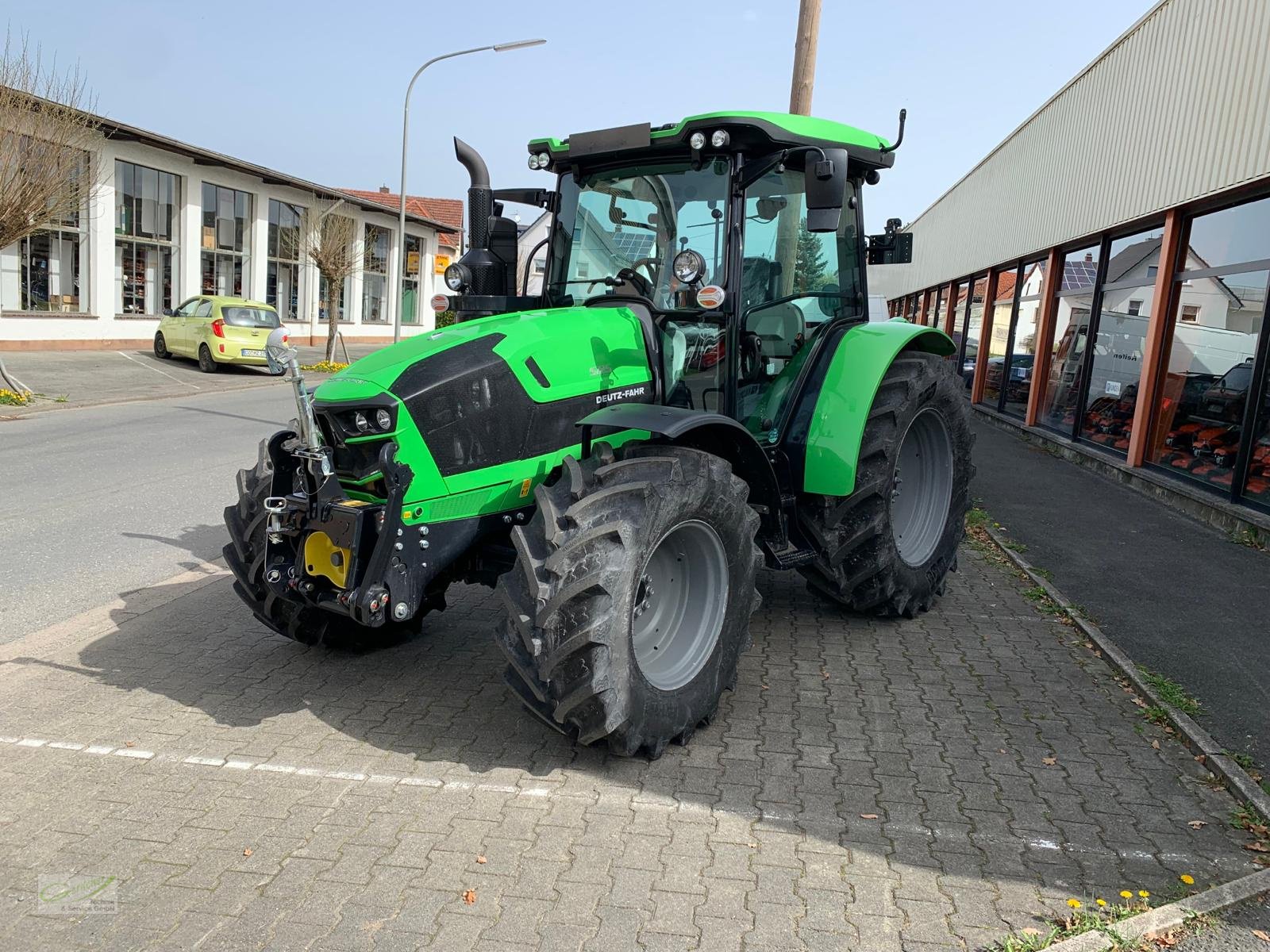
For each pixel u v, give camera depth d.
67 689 4.20
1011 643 4.96
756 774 3.51
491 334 3.79
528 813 3.21
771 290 4.63
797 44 8.63
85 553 6.41
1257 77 7.61
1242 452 7.57
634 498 3.36
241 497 4.28
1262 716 4.02
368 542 3.48
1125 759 3.66
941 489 5.55
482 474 3.63
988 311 17.11
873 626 5.20
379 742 3.73
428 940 2.55
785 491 4.71
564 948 2.53
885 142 5.08
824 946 2.55
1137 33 10.27
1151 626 5.15
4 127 12.51
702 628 3.83
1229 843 3.09
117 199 21.86
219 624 5.10
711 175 4.30
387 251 35.12
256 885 2.79
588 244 4.58
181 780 3.41
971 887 2.82
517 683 3.42
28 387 15.28
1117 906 2.72
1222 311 8.23
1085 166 11.80
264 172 24.83
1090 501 8.58
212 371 19.58
